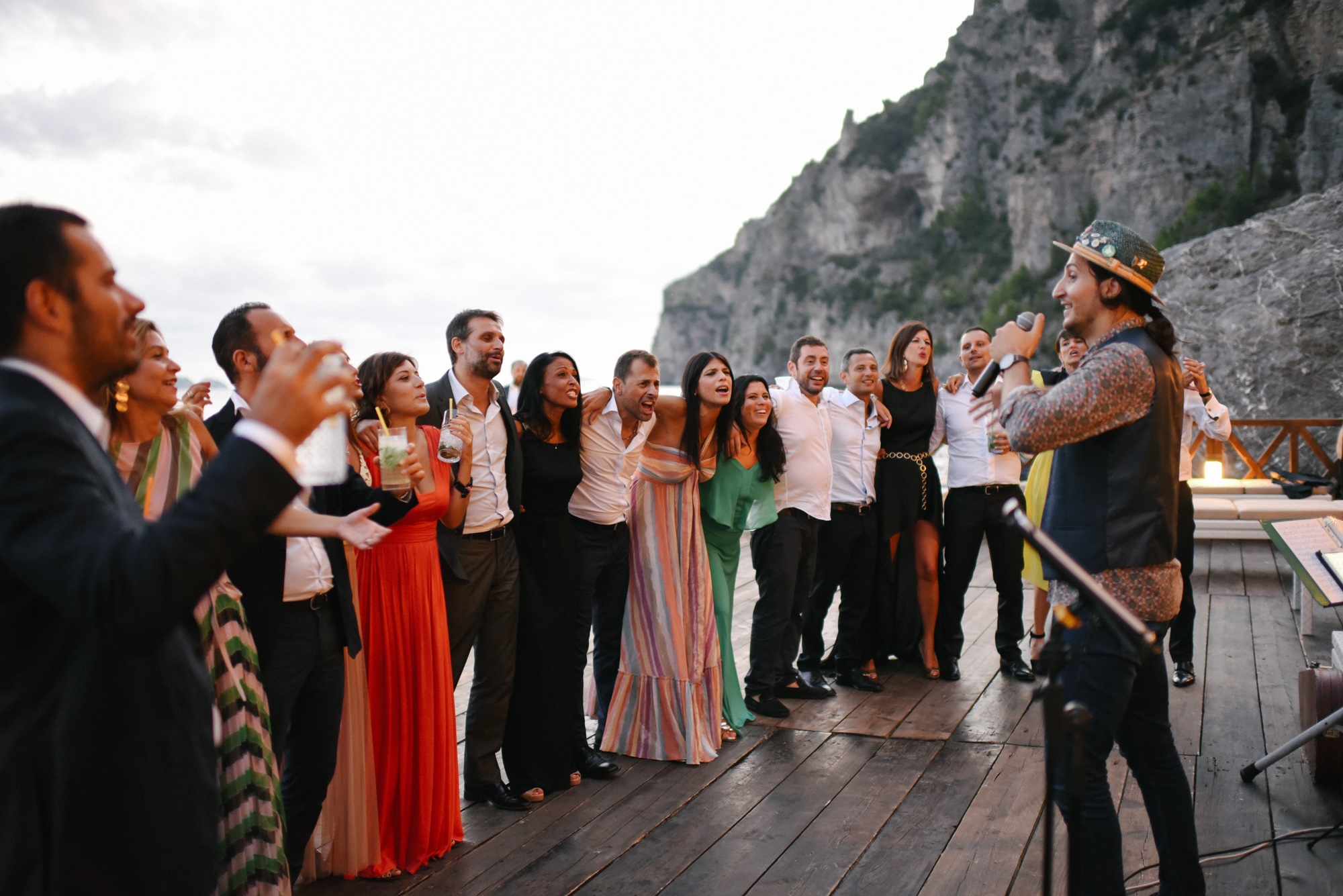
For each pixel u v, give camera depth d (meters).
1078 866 1.74
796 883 2.79
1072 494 2.26
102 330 1.15
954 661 4.93
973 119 104.25
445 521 3.15
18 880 1.07
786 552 4.35
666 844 3.07
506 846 3.08
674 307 158.75
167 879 1.15
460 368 3.29
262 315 2.46
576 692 3.64
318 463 1.62
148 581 0.97
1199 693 4.52
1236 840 2.99
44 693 1.09
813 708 4.48
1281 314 15.10
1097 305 2.30
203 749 1.24
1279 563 7.68
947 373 91.94
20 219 1.11
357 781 2.81
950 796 3.40
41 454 1.03
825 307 112.25
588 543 3.76
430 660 2.94
